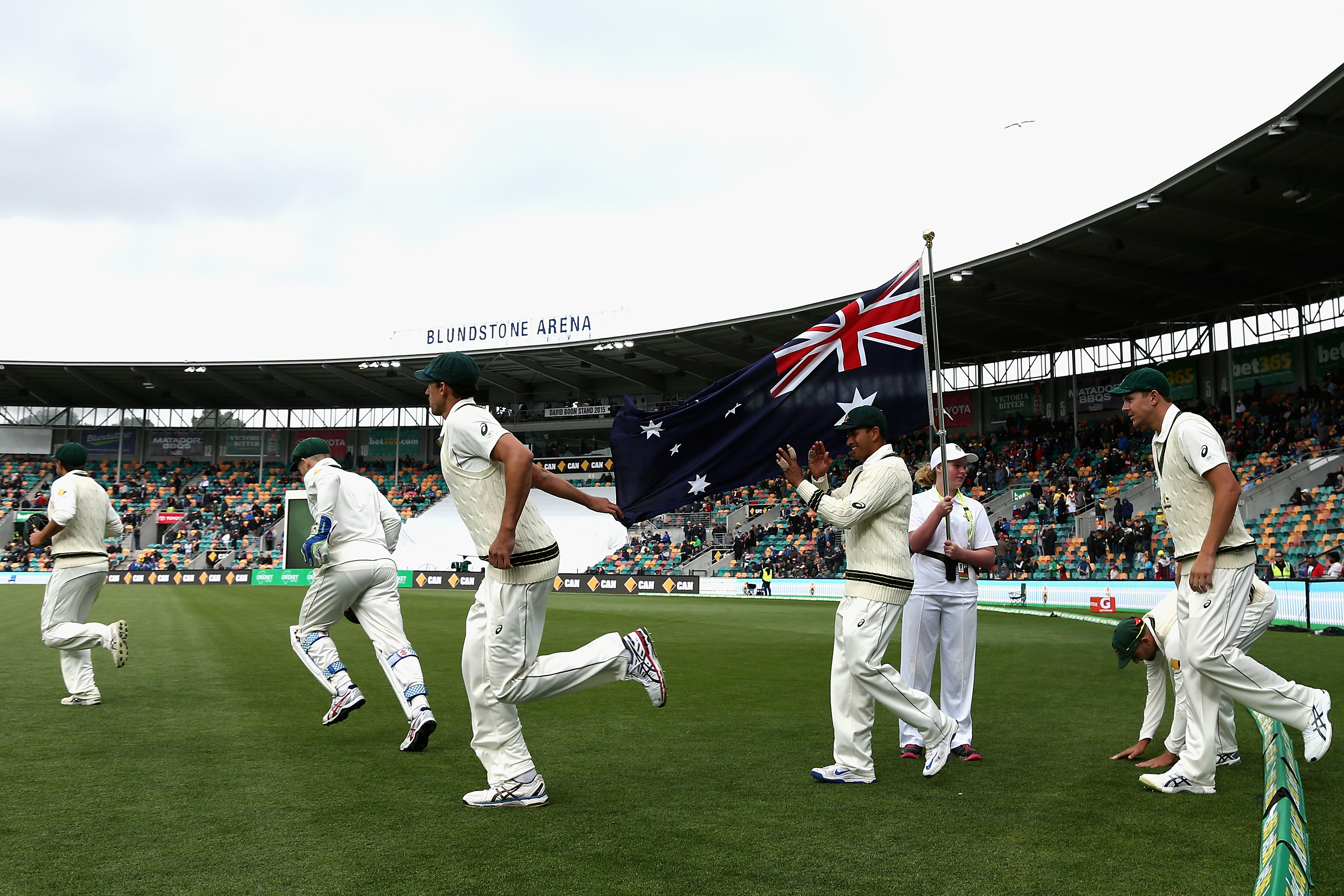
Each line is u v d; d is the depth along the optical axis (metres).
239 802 4.23
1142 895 3.09
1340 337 29.62
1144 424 4.81
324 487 5.97
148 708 6.96
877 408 6.08
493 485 4.27
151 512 46.31
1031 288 30.12
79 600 7.04
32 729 6.07
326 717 5.98
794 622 17.81
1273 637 13.96
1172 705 7.18
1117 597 21.45
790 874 3.28
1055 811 4.15
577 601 27.64
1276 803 2.50
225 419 51.62
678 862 3.41
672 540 40.97
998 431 38.50
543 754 5.38
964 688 5.51
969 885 3.18
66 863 3.35
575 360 44.12
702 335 38.22
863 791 4.52
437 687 8.34
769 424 6.45
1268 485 26.02
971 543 5.70
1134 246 26.72
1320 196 22.66
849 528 4.86
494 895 3.06
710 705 7.27
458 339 42.56
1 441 50.53
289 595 26.53
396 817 4.00
